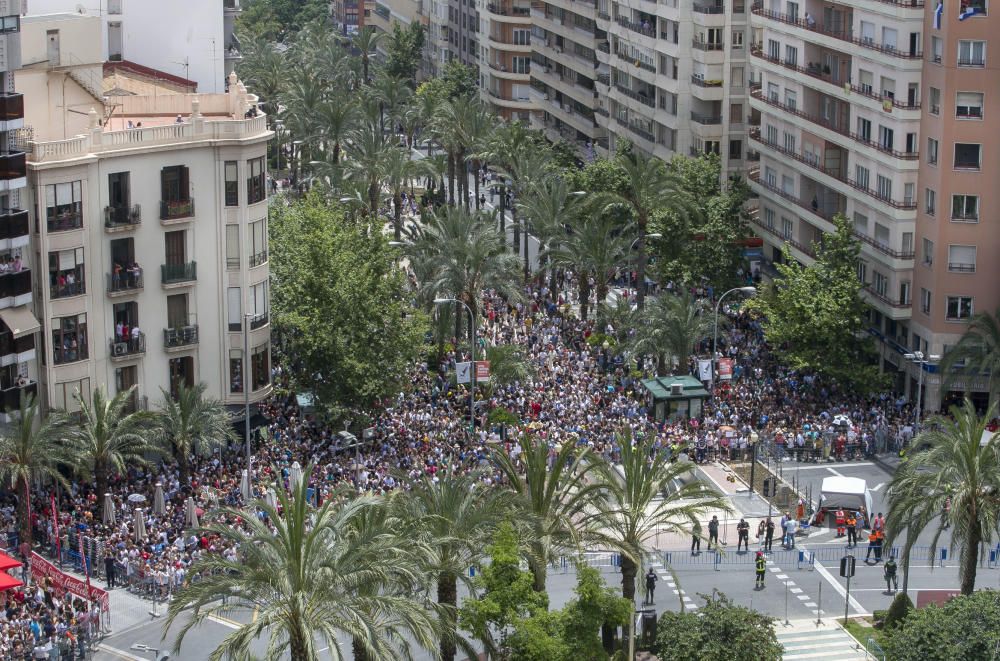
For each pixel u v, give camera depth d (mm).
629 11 174375
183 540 87625
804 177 137000
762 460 107688
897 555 92125
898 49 118312
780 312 119438
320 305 105875
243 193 106312
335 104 178125
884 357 124812
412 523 64875
